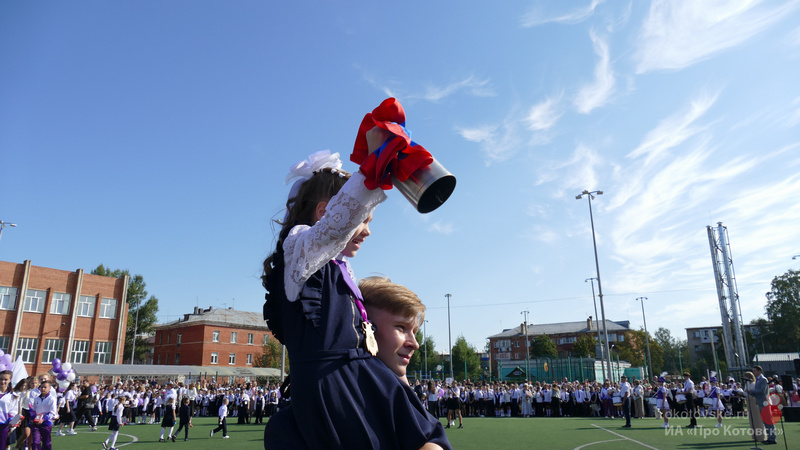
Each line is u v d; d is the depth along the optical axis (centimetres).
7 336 3669
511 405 2769
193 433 1939
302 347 120
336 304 125
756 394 1278
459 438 1538
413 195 108
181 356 5750
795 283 5725
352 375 119
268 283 136
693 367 8006
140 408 2611
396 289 153
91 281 4203
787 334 5634
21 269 3825
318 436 114
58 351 3906
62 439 1761
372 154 107
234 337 5819
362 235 139
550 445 1319
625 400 1828
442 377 5744
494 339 9431
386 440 118
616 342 7588
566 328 9019
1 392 904
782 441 1286
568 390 2656
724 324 3178
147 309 6544
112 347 4234
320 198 140
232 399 2969
